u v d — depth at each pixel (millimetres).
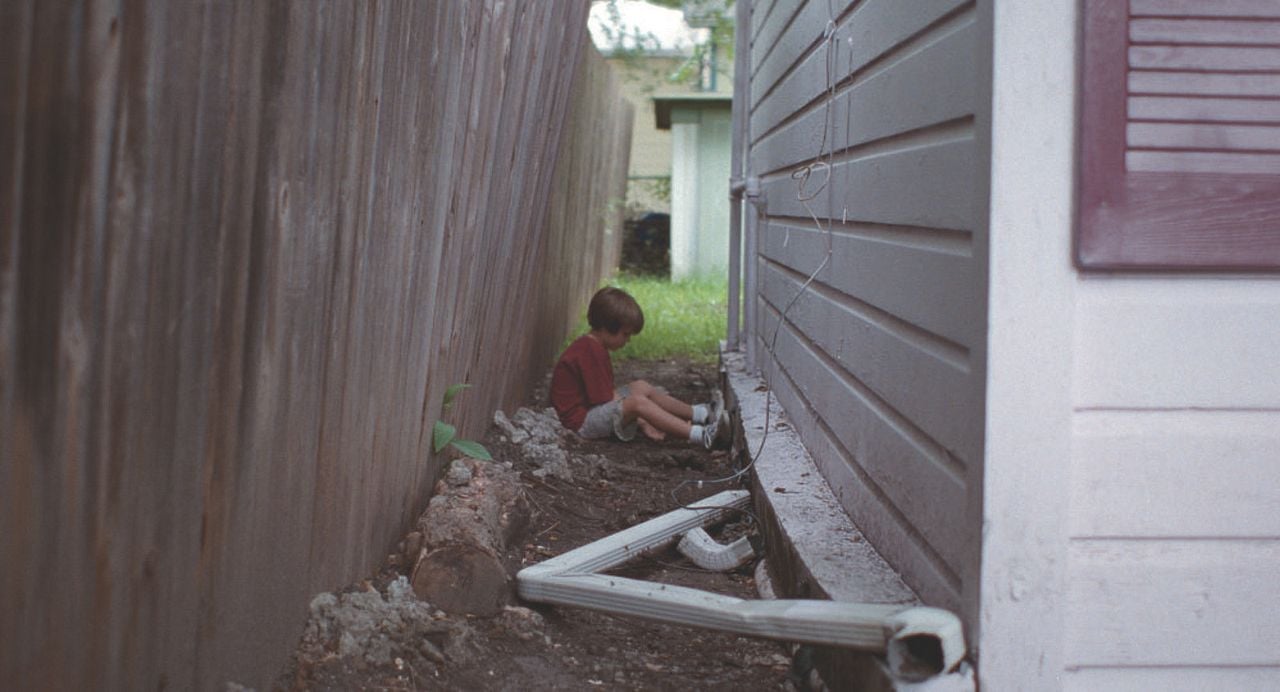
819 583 3014
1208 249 2344
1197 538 2434
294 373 2500
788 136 5340
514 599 3418
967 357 2477
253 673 2434
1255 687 2473
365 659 2758
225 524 2201
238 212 2092
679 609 3043
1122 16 2299
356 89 2680
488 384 5250
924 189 2801
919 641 2467
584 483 5168
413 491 3762
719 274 15219
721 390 7277
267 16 2119
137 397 1779
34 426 1499
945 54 2627
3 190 1384
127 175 1672
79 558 1649
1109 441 2404
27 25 1400
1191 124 2322
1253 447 2426
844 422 3828
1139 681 2453
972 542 2424
